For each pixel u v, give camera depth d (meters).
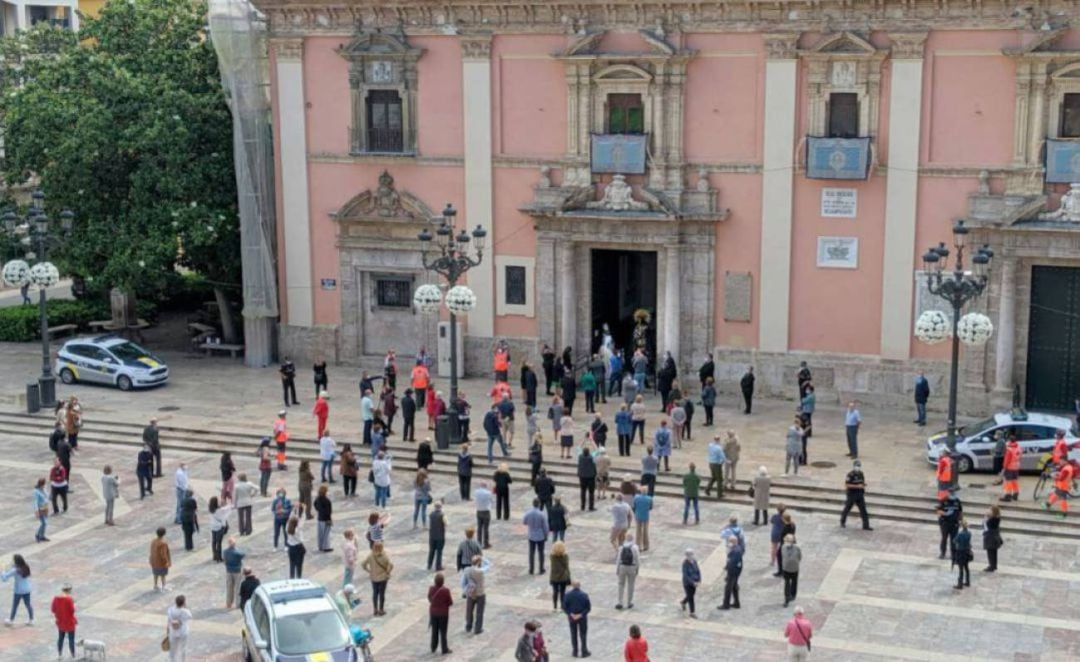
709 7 41.41
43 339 43.50
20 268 43.34
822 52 40.47
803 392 39.34
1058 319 40.28
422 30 44.69
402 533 33.09
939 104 39.94
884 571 30.19
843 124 41.03
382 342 47.50
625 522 31.12
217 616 28.67
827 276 41.78
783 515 29.67
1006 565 30.41
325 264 47.59
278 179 47.50
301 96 46.59
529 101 43.94
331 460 36.41
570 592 26.20
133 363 45.78
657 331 43.88
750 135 41.81
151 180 47.31
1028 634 26.92
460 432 38.78
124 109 47.75
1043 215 39.19
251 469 38.25
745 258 42.50
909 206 40.59
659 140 42.53
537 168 44.16
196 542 32.97
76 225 48.50
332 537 32.88
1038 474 35.50
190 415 42.50
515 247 44.91
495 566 30.91
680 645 26.75
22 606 29.36
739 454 35.59
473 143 44.72
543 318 44.91
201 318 54.97
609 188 43.16
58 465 34.84
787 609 28.34
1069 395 40.41
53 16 73.06
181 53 50.12
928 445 36.47
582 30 42.69
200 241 46.84
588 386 41.75
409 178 45.81
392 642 27.27
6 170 50.56
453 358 38.78
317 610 25.02
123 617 28.72
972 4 38.97
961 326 33.72
